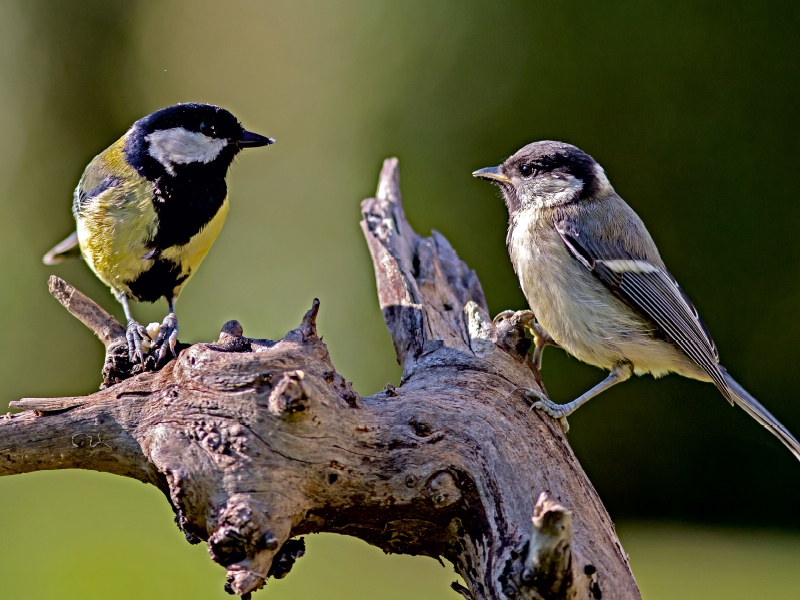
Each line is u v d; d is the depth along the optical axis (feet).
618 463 42.34
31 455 13.85
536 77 43.16
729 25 41.37
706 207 42.06
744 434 41.37
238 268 52.49
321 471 13.57
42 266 49.85
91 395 14.25
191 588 31.71
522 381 17.20
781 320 41.81
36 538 36.27
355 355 49.39
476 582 13.82
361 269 50.98
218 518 12.82
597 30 42.19
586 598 12.92
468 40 45.19
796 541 39.40
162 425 13.57
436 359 17.75
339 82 51.88
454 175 44.98
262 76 54.29
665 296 20.49
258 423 13.26
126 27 54.44
